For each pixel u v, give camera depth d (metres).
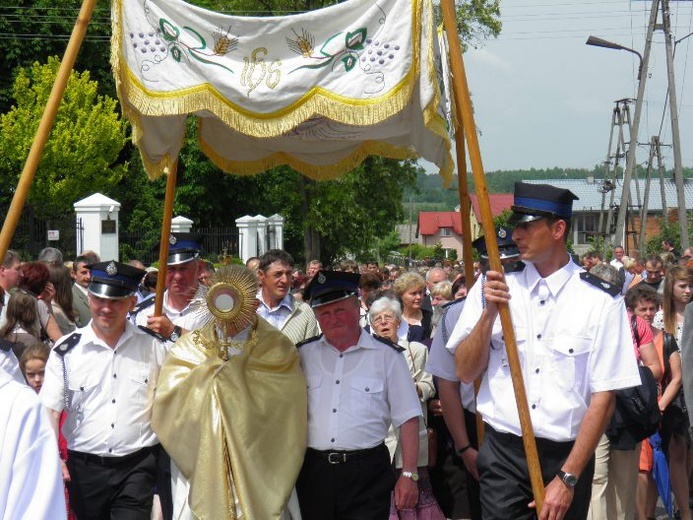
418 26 5.40
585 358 4.85
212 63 5.64
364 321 9.11
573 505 4.93
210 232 32.31
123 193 34.38
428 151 6.36
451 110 5.57
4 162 28.97
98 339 6.11
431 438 6.94
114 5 5.73
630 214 46.81
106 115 30.30
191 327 6.83
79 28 5.41
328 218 35.03
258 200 37.47
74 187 29.03
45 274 8.55
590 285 4.91
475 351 4.98
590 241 46.16
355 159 7.27
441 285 10.73
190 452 5.48
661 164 45.16
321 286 5.84
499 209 73.62
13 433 2.89
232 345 5.65
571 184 70.62
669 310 8.62
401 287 8.73
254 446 5.43
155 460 6.13
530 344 4.93
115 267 6.07
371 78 5.49
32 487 2.89
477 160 5.06
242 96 5.59
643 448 8.61
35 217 27.36
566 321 4.88
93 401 6.06
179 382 5.61
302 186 35.09
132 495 6.05
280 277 8.06
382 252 55.53
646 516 8.82
